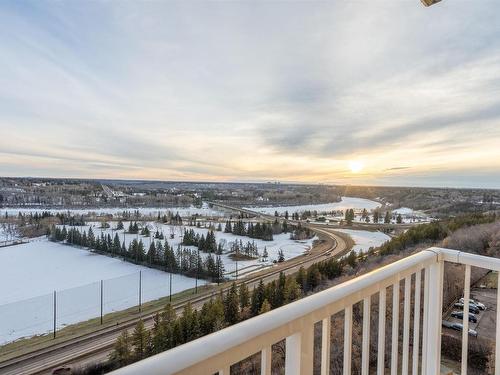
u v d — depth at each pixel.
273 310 0.86
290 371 0.87
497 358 1.61
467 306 1.66
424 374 1.63
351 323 1.10
